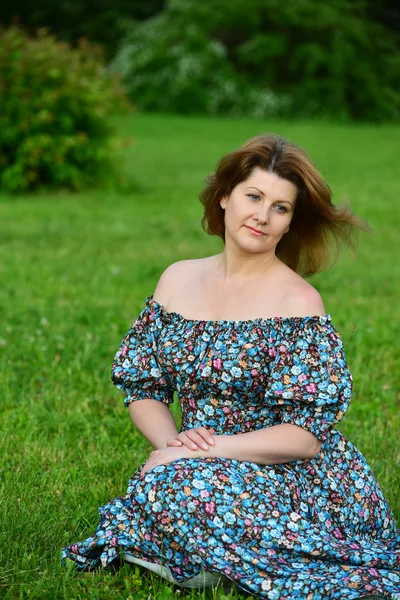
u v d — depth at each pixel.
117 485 4.61
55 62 15.73
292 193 3.76
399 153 23.05
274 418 3.77
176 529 3.44
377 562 3.49
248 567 3.39
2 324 7.71
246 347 3.69
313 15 34.03
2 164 15.65
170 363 3.82
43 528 3.97
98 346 7.09
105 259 10.77
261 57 34.16
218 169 3.84
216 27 35.59
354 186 17.48
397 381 6.61
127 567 3.64
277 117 32.94
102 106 16.02
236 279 3.85
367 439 5.38
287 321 3.71
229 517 3.42
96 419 5.63
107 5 41.78
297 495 3.63
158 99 33.94
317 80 33.72
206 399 3.77
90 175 16.33
